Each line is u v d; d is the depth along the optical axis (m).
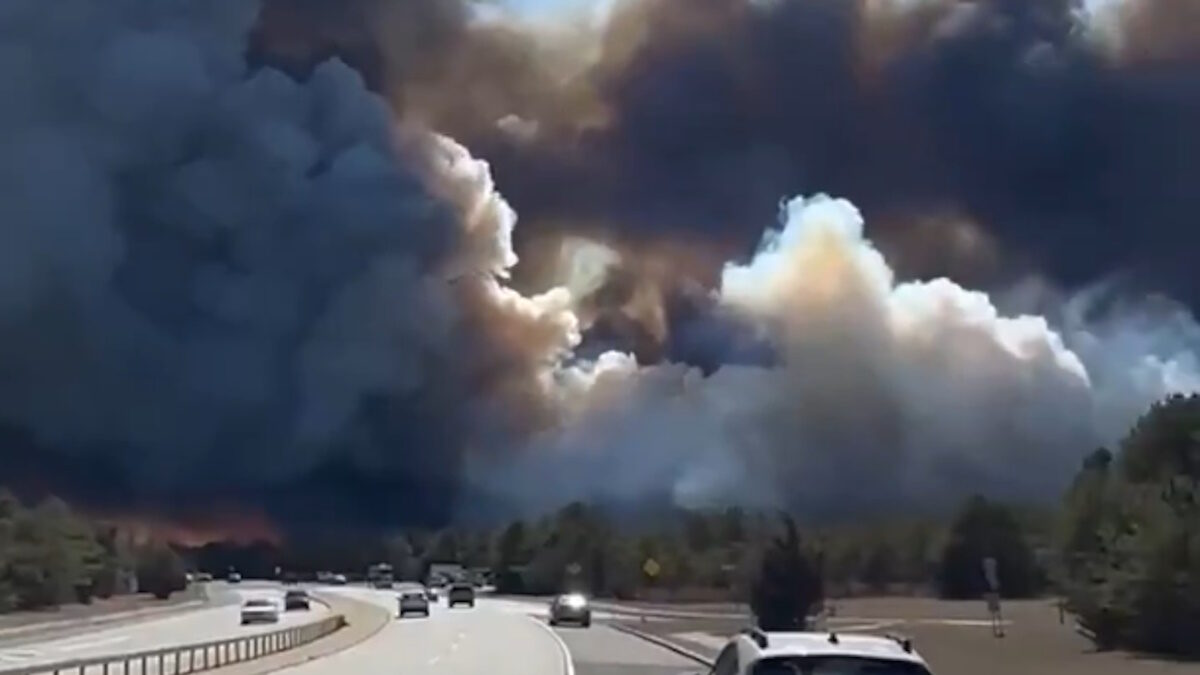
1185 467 70.12
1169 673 44.66
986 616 80.19
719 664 14.87
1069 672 45.09
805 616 64.50
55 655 58.41
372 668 50.47
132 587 142.38
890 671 13.41
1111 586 56.25
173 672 48.81
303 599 121.25
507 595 167.25
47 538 115.25
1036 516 116.06
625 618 95.88
